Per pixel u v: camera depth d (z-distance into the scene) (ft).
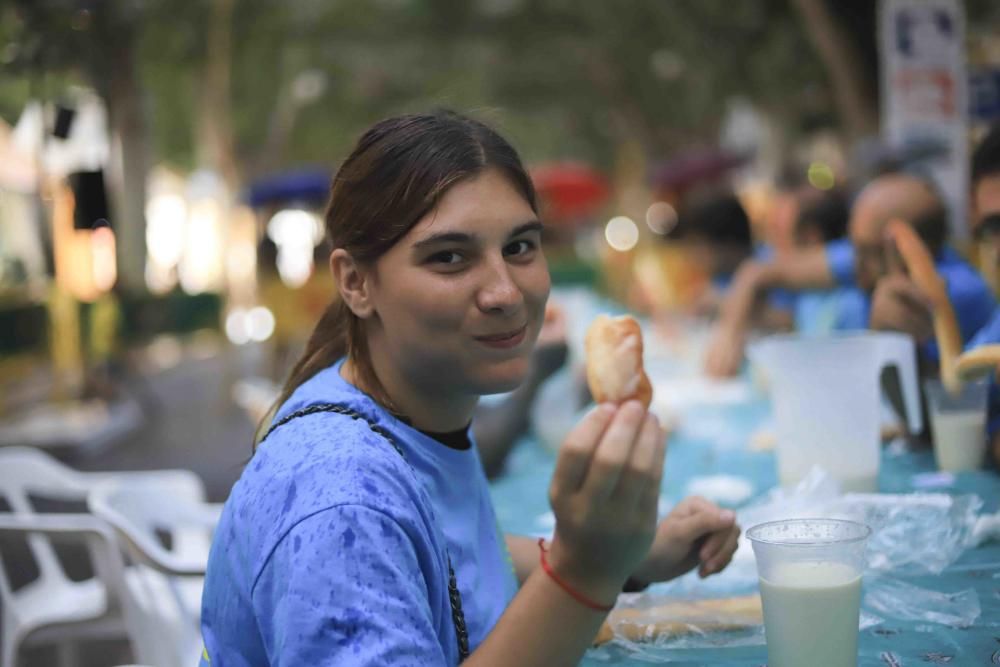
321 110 117.29
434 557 4.31
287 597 3.85
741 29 47.47
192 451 33.14
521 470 10.13
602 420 3.77
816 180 34.24
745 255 21.76
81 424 35.83
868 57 31.17
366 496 4.04
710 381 14.64
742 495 8.24
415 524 4.17
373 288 4.57
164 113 85.30
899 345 8.16
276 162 91.35
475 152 4.44
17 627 10.30
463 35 96.73
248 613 4.19
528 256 4.55
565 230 59.26
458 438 4.97
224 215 71.10
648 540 3.87
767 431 10.34
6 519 10.22
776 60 46.21
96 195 24.88
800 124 62.08
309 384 4.93
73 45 28.99
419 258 4.39
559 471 3.79
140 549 9.46
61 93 30.86
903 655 4.89
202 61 66.90
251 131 89.30
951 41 17.54
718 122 84.53
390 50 116.26
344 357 5.23
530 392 11.19
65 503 24.53
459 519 4.85
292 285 37.93
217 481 27.48
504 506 8.72
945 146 17.51
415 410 4.77
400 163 4.41
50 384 43.01
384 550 3.95
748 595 5.92
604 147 126.11
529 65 116.47
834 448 7.14
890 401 9.09
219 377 53.83
